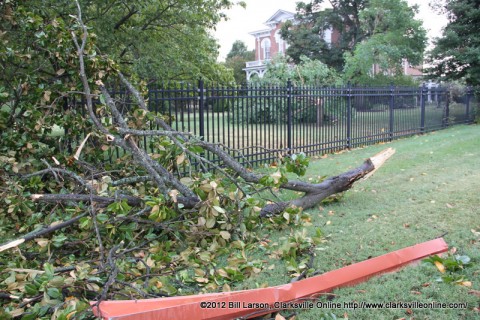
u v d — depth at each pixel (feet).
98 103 19.29
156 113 20.30
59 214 14.16
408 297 9.96
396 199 18.99
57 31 16.78
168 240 13.94
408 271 11.26
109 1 29.60
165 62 34.04
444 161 28.17
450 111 55.52
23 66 17.87
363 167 18.43
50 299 9.37
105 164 17.83
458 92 59.36
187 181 13.79
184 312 8.66
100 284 10.56
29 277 10.22
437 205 17.66
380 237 14.16
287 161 16.02
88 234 13.08
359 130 39.34
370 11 81.87
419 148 34.99
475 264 11.61
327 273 10.57
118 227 12.80
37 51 17.72
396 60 77.97
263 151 29.25
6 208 14.48
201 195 13.37
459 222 15.33
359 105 39.24
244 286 11.10
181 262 12.47
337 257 12.65
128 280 11.02
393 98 43.37
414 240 13.73
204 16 35.40
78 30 17.21
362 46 76.23
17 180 15.23
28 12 16.72
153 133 14.85
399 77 80.59
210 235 13.39
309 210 17.85
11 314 8.78
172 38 36.63
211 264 12.42
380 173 24.75
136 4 30.32
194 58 37.63
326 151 35.22
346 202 18.84
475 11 58.18
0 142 16.35
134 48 34.58
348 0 115.65
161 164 15.78
